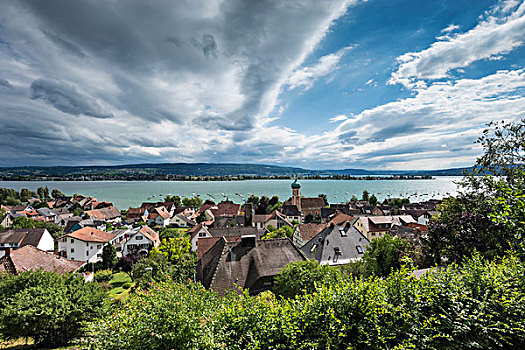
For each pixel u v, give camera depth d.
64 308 17.36
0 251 58.75
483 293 9.84
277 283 20.48
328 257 37.53
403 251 25.61
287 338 8.64
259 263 24.39
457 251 21.91
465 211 21.92
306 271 18.39
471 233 21.14
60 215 122.56
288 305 9.85
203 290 10.80
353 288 9.73
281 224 84.00
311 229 56.97
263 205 110.94
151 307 9.02
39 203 145.25
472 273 10.55
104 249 54.50
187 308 9.08
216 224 76.31
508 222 10.20
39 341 17.38
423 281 10.00
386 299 9.24
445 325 8.97
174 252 47.50
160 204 129.50
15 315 16.55
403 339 8.68
